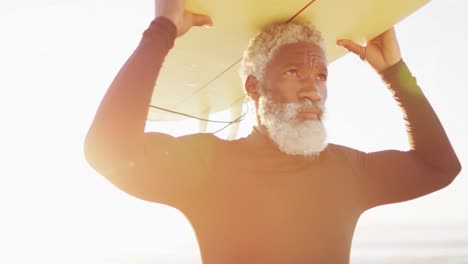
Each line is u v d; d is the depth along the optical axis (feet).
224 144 6.79
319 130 6.48
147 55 5.82
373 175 7.03
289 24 6.97
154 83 5.78
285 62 6.72
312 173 6.55
